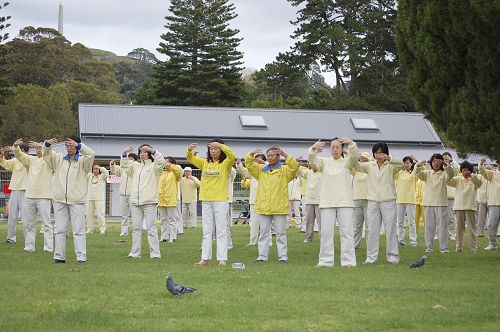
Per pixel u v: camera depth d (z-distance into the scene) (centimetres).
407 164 1930
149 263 1399
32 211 1678
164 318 827
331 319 820
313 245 1920
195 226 2544
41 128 6247
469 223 1767
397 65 6362
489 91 1460
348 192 1380
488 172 1800
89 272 1226
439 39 1524
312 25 6469
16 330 765
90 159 1412
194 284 1075
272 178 1486
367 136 4331
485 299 938
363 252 1741
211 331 757
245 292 999
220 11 6594
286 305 903
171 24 6450
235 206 3359
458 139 1531
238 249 1808
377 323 794
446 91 1560
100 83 8994
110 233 2398
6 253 1628
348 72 6341
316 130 4353
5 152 1878
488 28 1410
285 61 6606
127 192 2234
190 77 6222
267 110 4525
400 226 1936
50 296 971
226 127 4275
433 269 1293
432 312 851
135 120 4209
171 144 4050
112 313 854
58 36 8975
